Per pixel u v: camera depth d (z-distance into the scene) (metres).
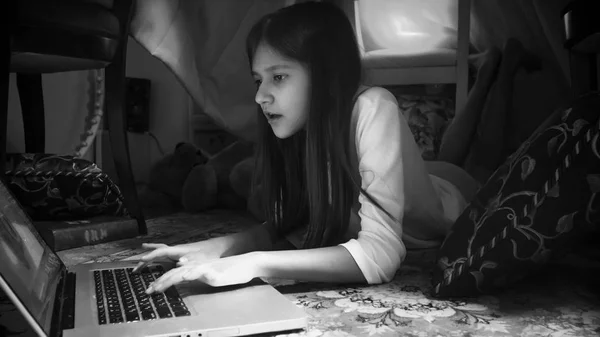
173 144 3.38
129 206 1.89
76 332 0.72
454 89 2.54
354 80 1.18
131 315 0.80
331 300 1.04
